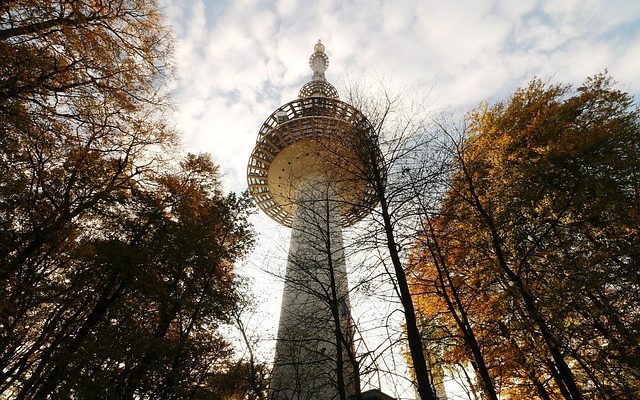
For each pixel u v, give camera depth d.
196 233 13.05
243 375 12.39
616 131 11.38
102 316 11.30
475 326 11.05
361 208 8.19
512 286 9.41
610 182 10.50
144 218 12.79
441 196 8.92
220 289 13.38
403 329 7.97
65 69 7.23
